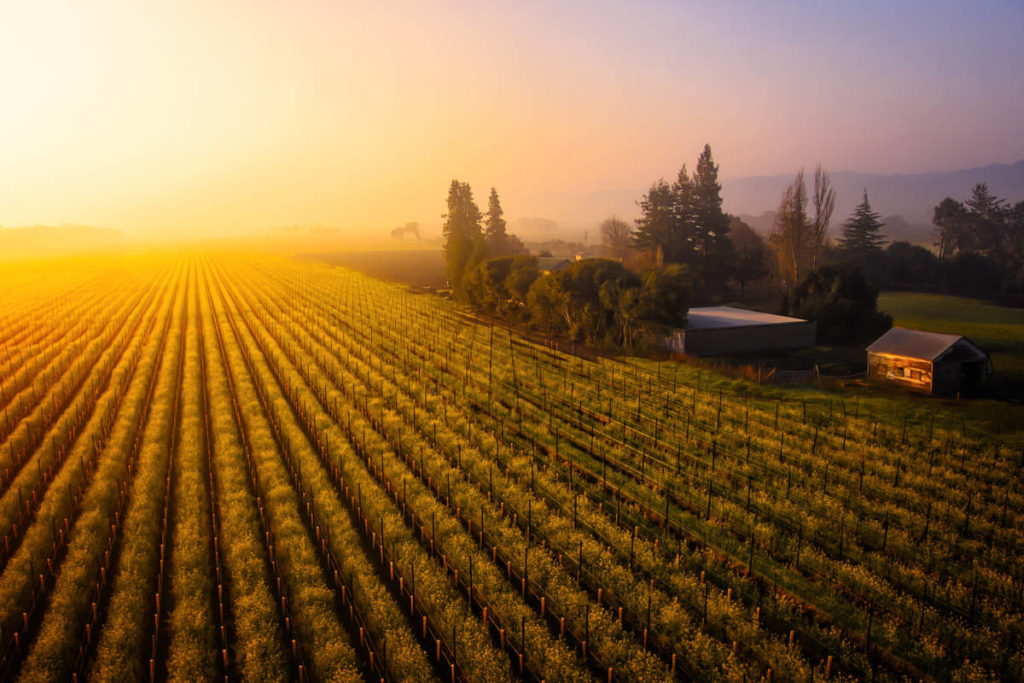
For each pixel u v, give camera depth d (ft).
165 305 288.30
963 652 51.67
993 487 82.02
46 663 49.24
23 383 137.18
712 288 319.47
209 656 51.29
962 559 65.67
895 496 80.43
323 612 56.44
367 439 99.50
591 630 53.98
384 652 51.78
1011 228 433.48
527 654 52.26
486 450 96.89
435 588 59.88
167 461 94.94
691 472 89.56
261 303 294.66
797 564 65.46
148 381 142.00
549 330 209.36
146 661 52.11
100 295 321.32
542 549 66.80
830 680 48.39
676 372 150.92
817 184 291.17
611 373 149.79
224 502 78.43
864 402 124.67
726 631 54.08
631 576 61.00
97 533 70.03
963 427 106.73
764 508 77.51
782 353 182.91
